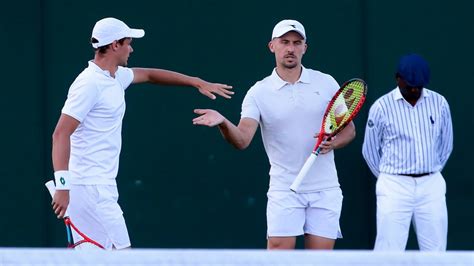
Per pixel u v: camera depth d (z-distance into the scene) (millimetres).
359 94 28438
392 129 29266
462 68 31062
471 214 31375
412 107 29266
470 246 31453
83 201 26062
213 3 31047
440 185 29469
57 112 31094
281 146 28812
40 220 31250
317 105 28734
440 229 29453
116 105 26281
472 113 31109
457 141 31219
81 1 30969
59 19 30984
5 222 31266
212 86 28344
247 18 31047
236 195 31422
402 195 29297
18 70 31000
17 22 30938
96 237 26312
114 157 26453
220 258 18203
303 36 28641
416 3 30984
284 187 28922
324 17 31047
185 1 31047
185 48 31094
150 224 31422
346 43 31062
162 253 18312
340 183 31344
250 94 28875
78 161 26109
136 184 31359
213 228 31484
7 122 31109
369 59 31078
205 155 31359
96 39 26172
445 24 30984
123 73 27359
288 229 28938
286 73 28750
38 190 31234
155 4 31031
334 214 29078
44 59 31047
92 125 26016
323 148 28359
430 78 31109
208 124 26609
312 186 28875
